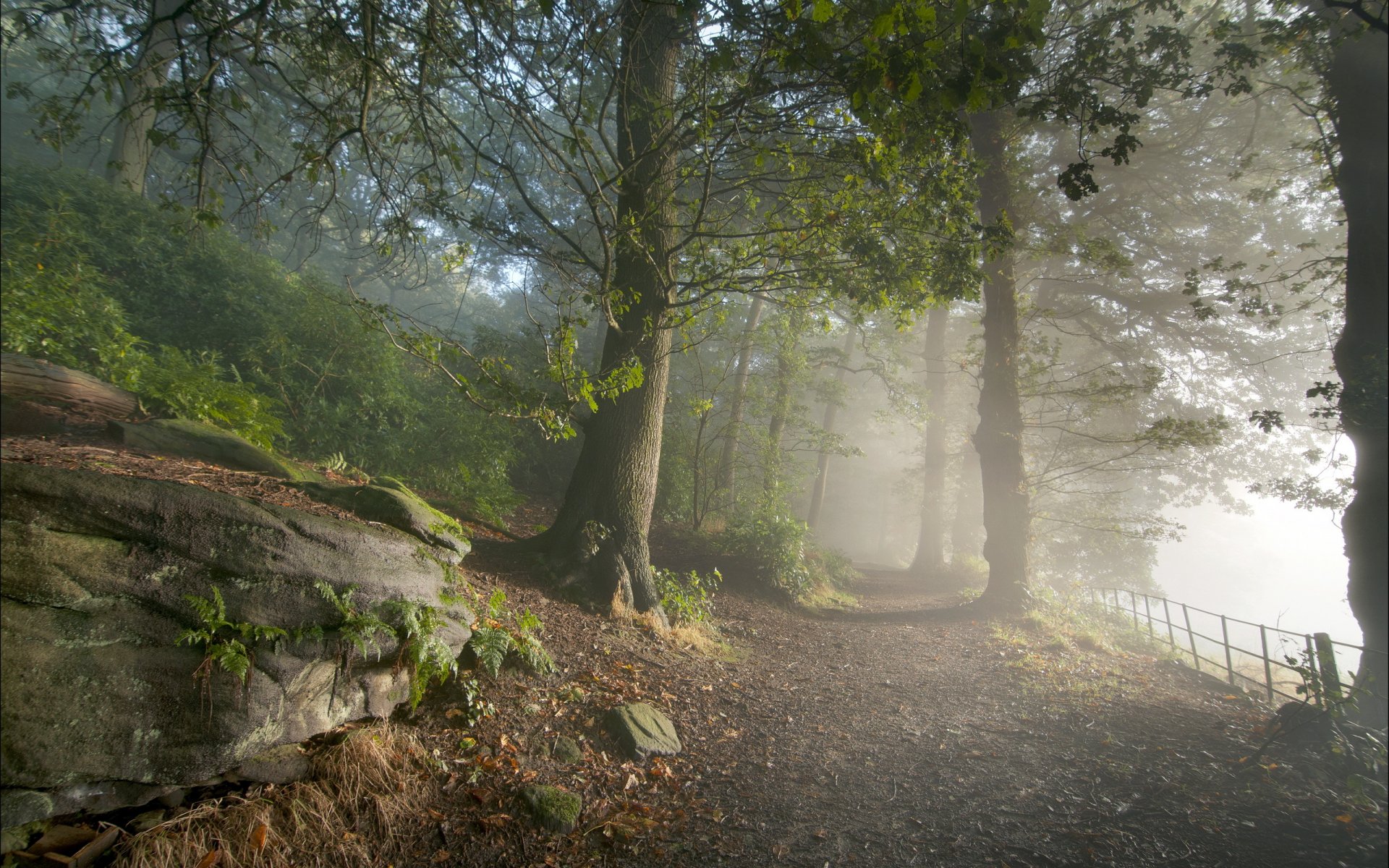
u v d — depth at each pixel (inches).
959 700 282.4
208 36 228.7
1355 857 152.3
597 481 328.8
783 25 209.0
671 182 332.5
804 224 296.2
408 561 175.5
